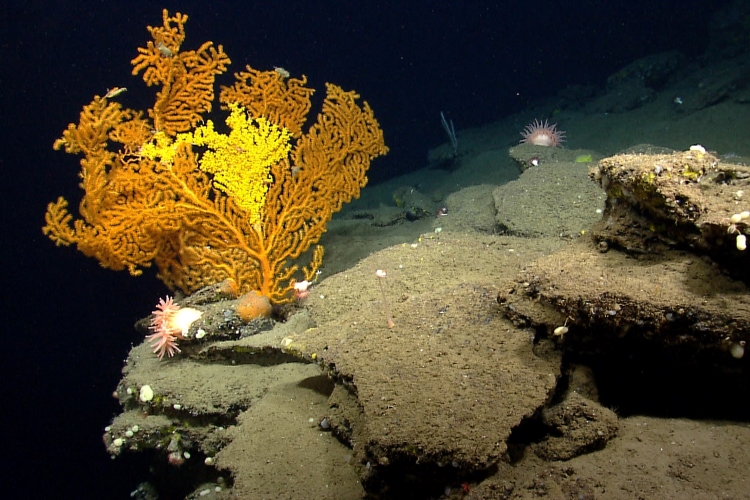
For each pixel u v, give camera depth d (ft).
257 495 9.06
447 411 7.96
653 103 40.09
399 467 7.82
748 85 33.55
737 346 6.94
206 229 17.11
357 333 10.69
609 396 8.91
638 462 7.23
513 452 8.11
